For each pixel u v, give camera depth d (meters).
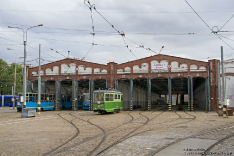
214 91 35.56
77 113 31.23
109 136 11.50
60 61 42.25
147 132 12.73
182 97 92.56
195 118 22.38
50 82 48.16
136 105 52.81
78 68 41.28
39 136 11.66
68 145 9.36
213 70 35.72
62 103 44.41
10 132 13.13
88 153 7.96
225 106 23.64
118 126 15.79
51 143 9.79
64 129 14.36
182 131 13.10
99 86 53.50
